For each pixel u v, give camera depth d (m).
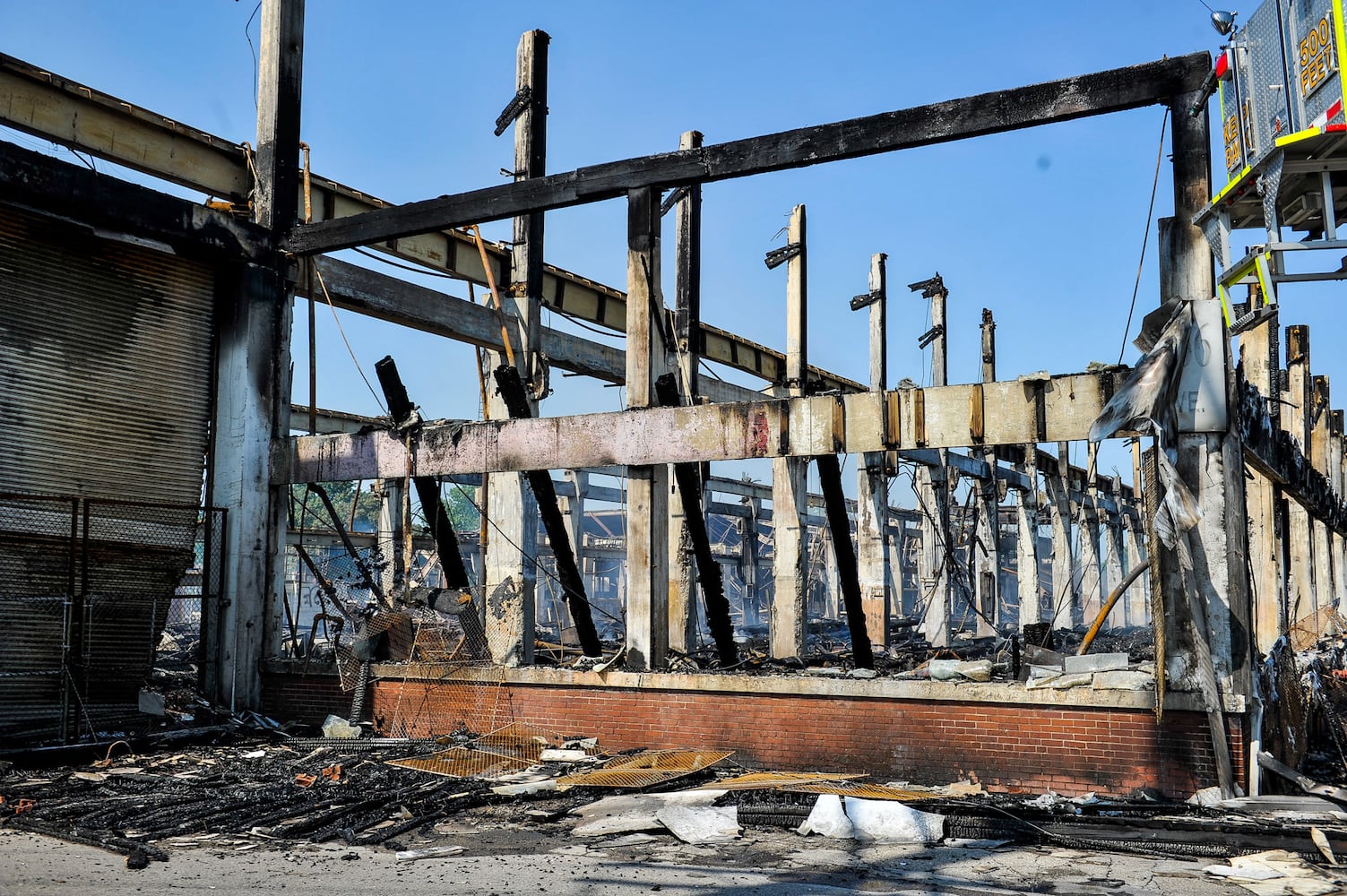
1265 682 10.78
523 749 12.89
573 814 9.79
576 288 23.09
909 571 57.38
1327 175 9.38
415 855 8.21
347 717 14.77
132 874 7.46
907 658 22.86
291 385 16.50
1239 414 10.93
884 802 9.26
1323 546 34.25
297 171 16.70
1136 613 49.09
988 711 11.10
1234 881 7.34
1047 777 10.74
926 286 33.03
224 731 13.97
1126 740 10.49
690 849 8.46
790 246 24.67
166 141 16.62
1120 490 49.41
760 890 7.07
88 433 14.30
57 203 13.68
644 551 13.59
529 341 18.78
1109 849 8.32
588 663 13.95
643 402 13.84
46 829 8.84
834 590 43.25
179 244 15.19
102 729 14.04
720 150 13.65
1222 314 10.58
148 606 14.80
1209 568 10.34
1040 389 11.52
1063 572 39.03
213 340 15.88
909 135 12.66
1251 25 9.94
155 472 15.01
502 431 14.50
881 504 29.31
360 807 9.84
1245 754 10.07
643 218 14.03
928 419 12.09
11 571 13.52
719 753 12.23
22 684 13.56
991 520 34.31
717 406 13.20
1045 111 11.95
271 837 8.80
